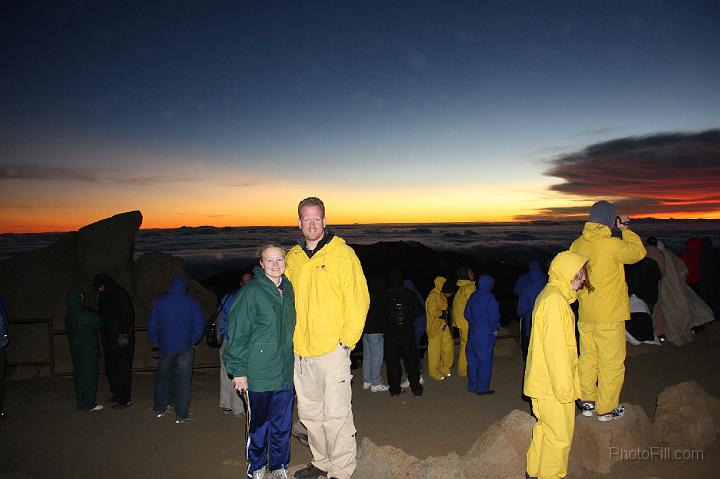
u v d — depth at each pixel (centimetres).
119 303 659
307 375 422
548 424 386
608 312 457
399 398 686
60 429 586
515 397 682
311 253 425
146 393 741
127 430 580
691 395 503
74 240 1127
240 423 600
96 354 651
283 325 407
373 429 573
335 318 406
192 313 611
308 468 438
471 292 784
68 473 473
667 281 870
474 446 452
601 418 464
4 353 619
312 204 415
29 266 1048
